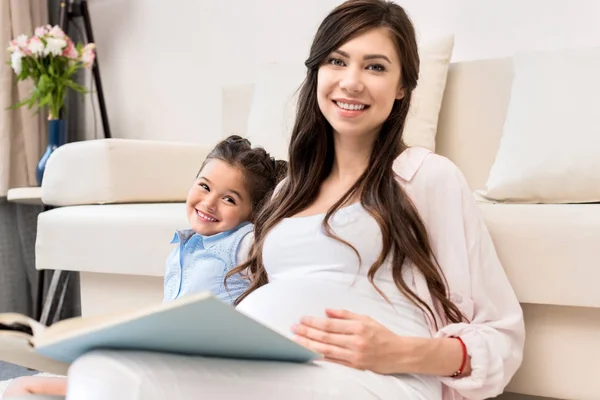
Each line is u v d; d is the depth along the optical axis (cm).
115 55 312
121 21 309
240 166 135
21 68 268
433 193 110
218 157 137
